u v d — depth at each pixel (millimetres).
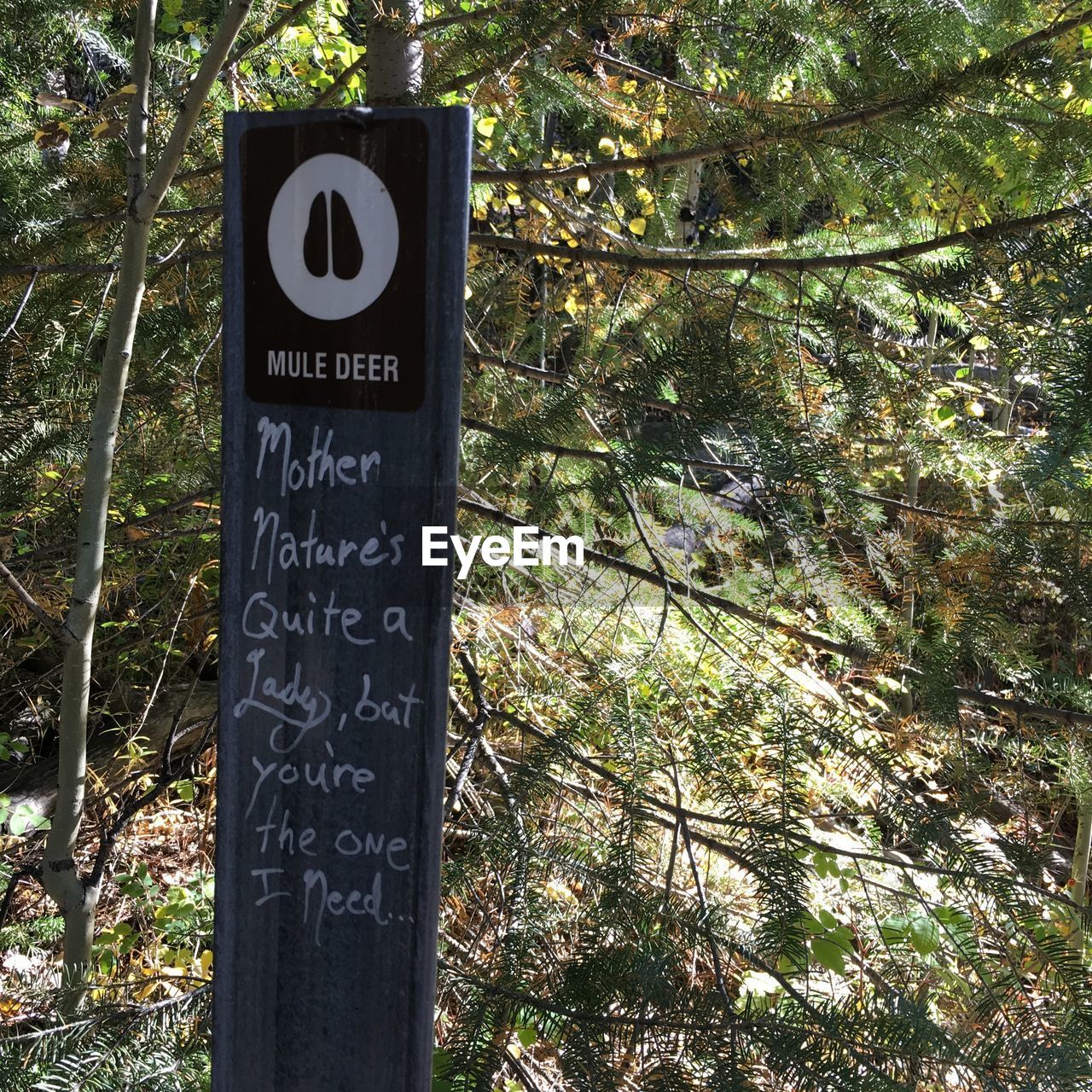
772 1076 1341
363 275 1174
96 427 1755
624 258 1827
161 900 2857
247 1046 1350
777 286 1968
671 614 2268
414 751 1234
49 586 2746
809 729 1513
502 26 1809
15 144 2098
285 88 2645
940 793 1756
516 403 2350
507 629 2285
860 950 2014
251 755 1302
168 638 3240
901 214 1828
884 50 1482
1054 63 1385
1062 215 1288
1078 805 2156
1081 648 1534
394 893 1264
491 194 2688
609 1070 1318
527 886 1504
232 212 1208
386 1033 1288
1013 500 1597
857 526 1501
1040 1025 1342
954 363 1917
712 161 1981
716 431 1354
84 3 2160
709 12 1674
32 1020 1688
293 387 1222
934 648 1488
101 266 1979
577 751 1671
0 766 3344
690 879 2260
